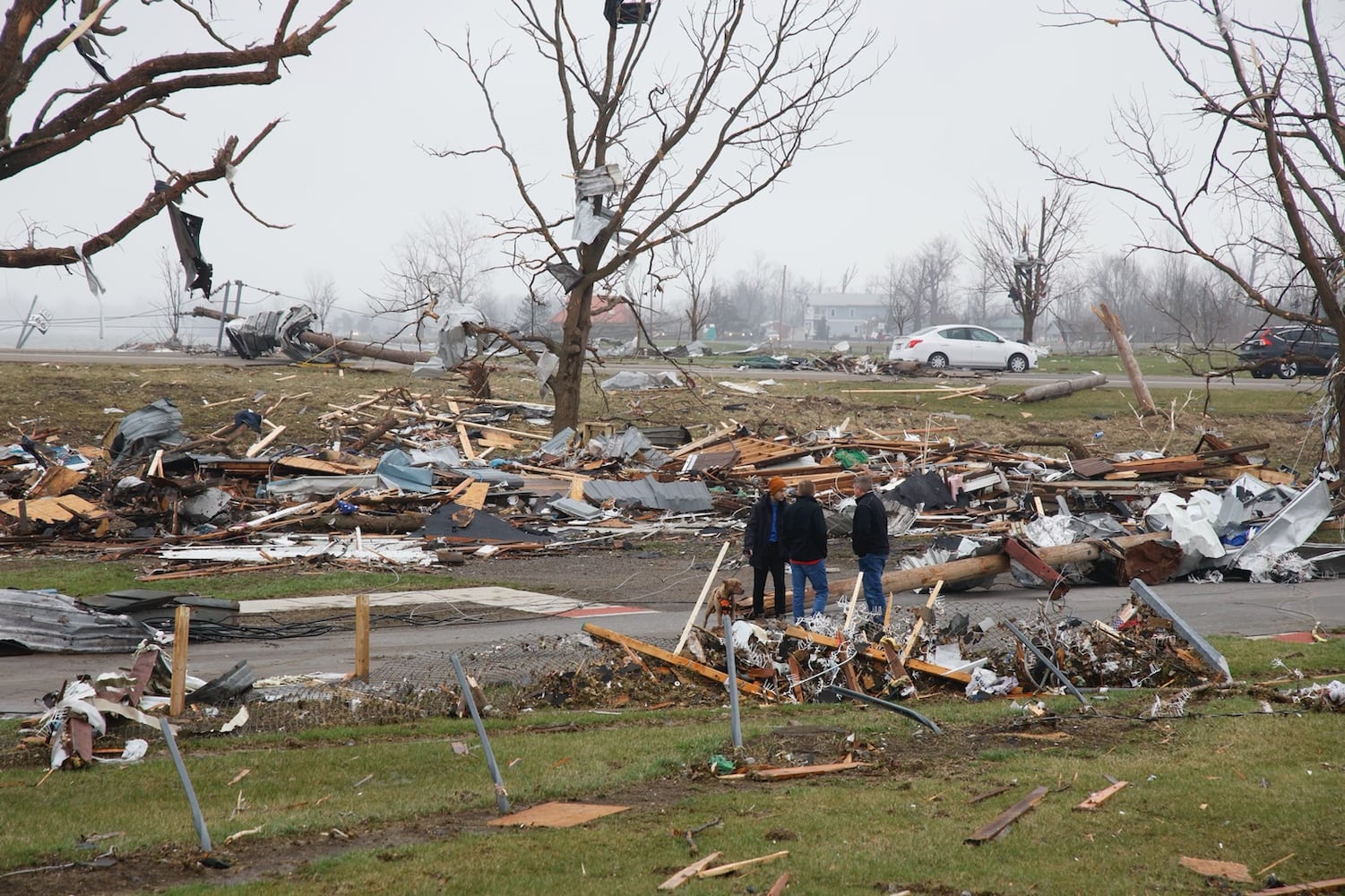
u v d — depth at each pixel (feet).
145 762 26.17
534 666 35.68
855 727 29.96
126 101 23.29
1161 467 85.40
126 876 18.95
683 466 90.43
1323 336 132.05
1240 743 27.63
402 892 18.03
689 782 25.22
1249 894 18.13
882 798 23.34
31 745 26.99
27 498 70.49
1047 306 201.57
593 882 18.49
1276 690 33.71
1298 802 22.76
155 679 32.55
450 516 72.02
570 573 60.23
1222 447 88.74
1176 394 127.34
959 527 76.13
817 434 102.17
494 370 126.21
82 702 27.25
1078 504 79.66
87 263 23.03
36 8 21.24
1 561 58.95
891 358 151.02
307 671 36.37
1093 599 52.37
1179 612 49.03
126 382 106.42
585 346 102.17
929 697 34.63
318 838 21.04
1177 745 27.81
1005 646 37.83
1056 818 21.98
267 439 91.61
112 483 75.15
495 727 30.19
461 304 97.91
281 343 128.67
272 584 55.16
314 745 28.12
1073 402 124.77
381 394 111.86
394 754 26.63
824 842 20.56
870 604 42.86
